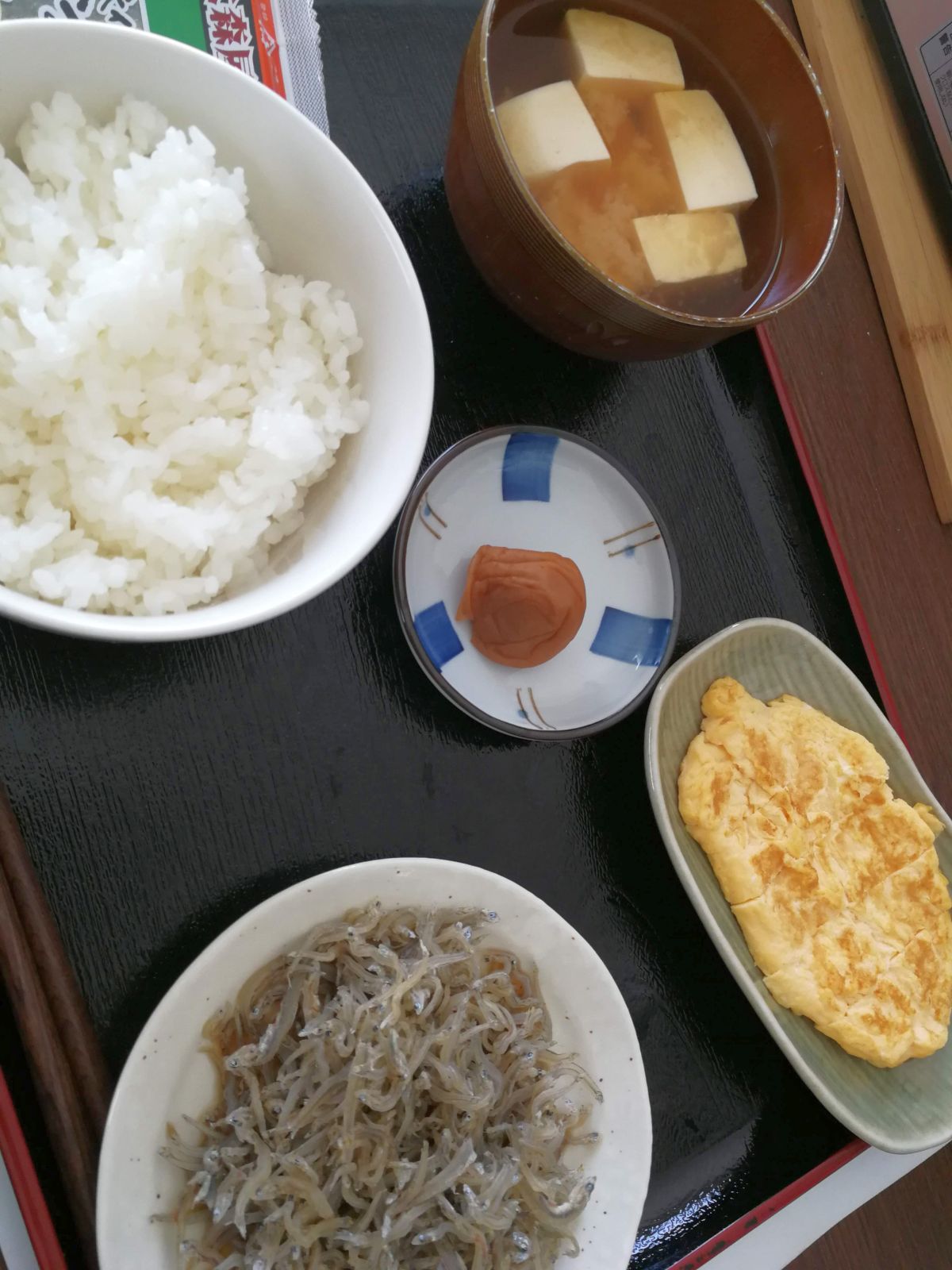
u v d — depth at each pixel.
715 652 0.30
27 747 0.23
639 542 0.30
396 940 0.25
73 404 0.20
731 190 0.27
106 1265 0.20
